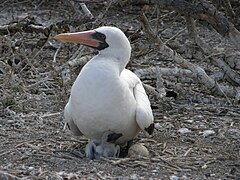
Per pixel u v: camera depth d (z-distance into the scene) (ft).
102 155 34.60
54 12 76.13
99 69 33.83
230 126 42.37
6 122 41.52
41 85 49.75
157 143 38.06
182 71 49.78
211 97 48.47
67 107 35.73
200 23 71.82
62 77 48.08
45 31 51.44
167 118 43.68
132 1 53.11
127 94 34.17
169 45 52.21
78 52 51.75
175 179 32.04
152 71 50.21
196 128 41.68
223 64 49.75
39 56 57.00
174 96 48.52
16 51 53.21
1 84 49.67
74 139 38.29
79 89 33.83
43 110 44.62
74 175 31.68
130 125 34.99
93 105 33.60
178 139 39.27
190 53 51.60
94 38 35.40
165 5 43.70
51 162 33.91
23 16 74.28
